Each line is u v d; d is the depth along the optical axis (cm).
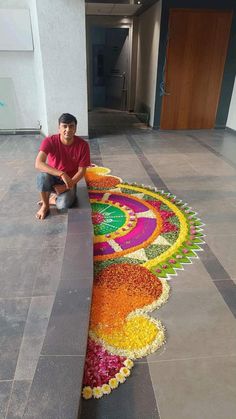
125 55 813
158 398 135
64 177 254
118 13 728
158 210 303
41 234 243
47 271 202
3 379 136
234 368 148
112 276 206
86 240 234
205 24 569
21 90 551
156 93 618
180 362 150
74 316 165
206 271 215
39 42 469
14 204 294
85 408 130
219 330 169
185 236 257
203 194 341
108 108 913
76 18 463
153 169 414
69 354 143
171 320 175
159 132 624
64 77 498
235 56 598
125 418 128
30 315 169
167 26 566
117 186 357
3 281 193
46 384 130
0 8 492
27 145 506
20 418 120
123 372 144
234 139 578
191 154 480
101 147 508
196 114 643
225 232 265
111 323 170
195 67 602
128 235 257
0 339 154
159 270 214
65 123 243
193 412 130
